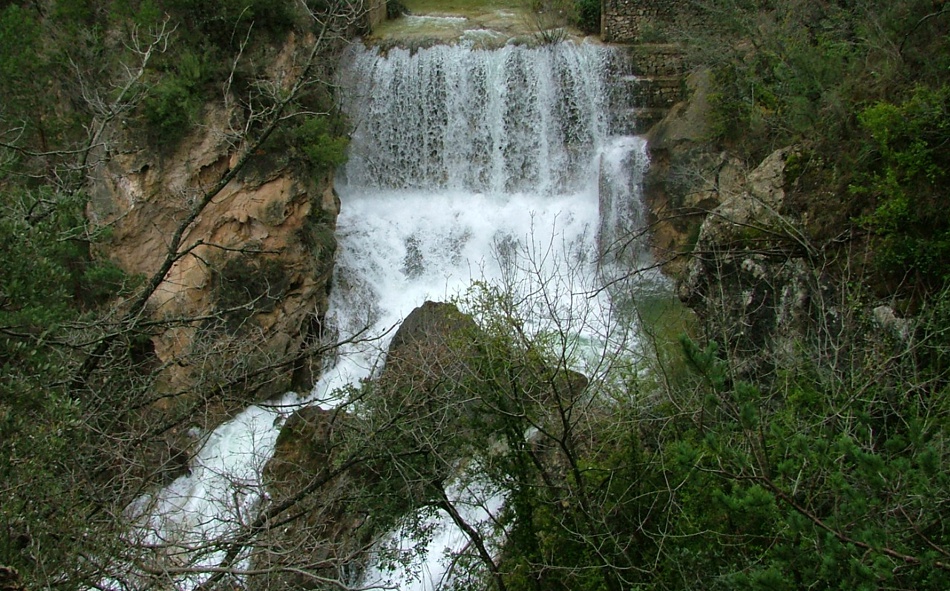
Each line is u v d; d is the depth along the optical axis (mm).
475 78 19797
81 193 7879
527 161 19766
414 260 18812
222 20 16203
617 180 18422
